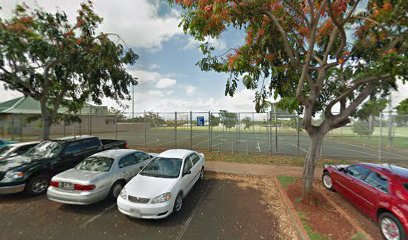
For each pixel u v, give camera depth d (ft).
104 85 43.19
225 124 50.60
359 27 21.27
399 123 53.72
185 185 20.95
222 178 29.68
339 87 22.79
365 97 18.70
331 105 19.51
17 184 21.21
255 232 16.10
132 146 56.18
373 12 19.42
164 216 17.04
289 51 18.81
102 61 38.50
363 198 17.80
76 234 15.70
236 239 15.16
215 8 16.06
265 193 24.16
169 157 22.91
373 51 20.26
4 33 29.40
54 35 34.55
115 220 17.76
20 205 20.44
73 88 42.16
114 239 15.07
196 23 17.01
